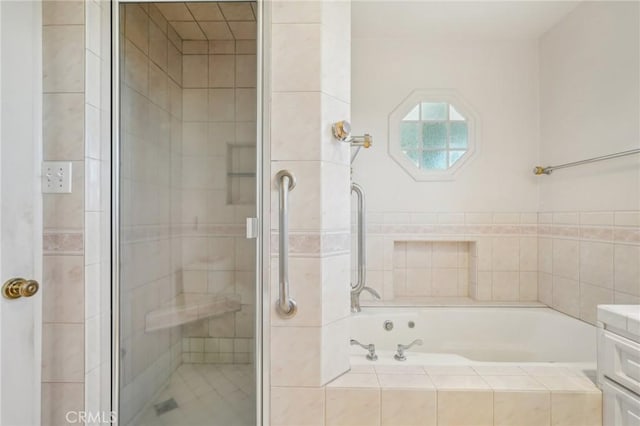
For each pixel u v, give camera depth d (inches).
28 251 43.5
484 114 94.8
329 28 52.2
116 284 50.6
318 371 50.0
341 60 54.3
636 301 63.7
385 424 49.0
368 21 86.1
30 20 44.0
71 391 47.0
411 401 48.9
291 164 50.7
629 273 65.2
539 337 83.4
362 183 95.2
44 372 47.0
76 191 46.9
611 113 69.2
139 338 54.5
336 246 53.2
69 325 47.1
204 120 53.4
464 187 94.7
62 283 47.0
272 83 50.7
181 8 52.6
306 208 50.6
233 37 52.3
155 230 54.4
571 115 80.8
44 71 46.6
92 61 48.0
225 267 53.5
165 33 53.2
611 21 69.1
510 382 50.5
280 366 50.4
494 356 84.2
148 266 54.9
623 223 66.4
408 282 97.4
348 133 52.0
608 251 69.9
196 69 53.5
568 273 81.4
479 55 95.0
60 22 46.6
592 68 74.2
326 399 49.8
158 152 54.5
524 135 94.1
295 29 50.6
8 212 41.0
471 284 96.7
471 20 85.5
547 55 90.0
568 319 78.4
